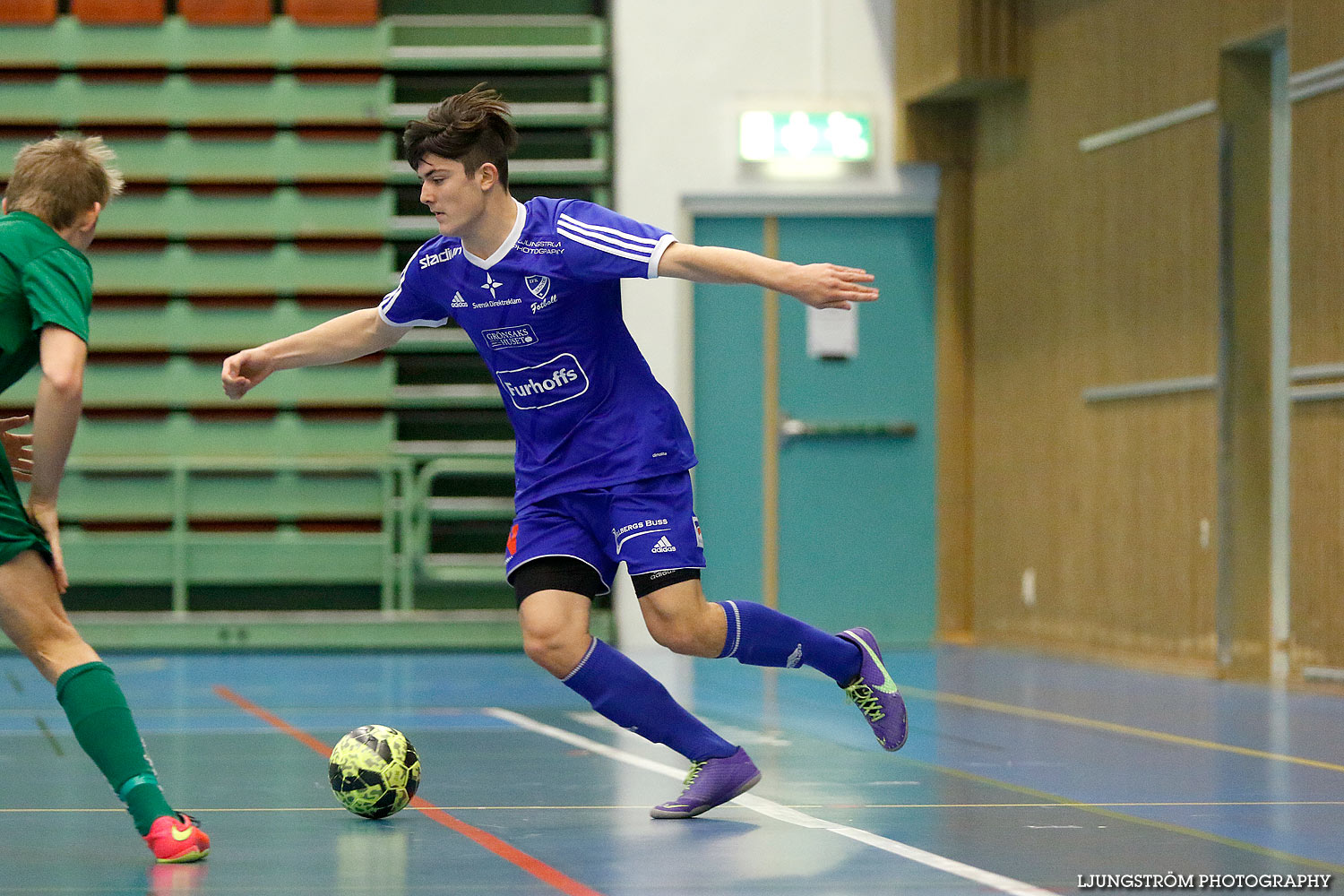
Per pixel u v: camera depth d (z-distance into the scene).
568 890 4.78
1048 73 15.91
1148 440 14.12
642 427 6.04
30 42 17.62
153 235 17.66
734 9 17.84
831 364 18.00
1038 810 6.45
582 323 5.97
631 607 17.44
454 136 5.84
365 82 17.78
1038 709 10.64
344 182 17.78
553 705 11.36
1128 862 5.27
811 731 9.37
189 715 10.66
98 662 5.37
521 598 6.11
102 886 4.86
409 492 17.23
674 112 17.86
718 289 17.89
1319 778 7.44
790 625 6.32
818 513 17.98
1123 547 14.55
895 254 18.08
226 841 5.71
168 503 17.52
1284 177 13.00
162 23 17.70
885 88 17.94
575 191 17.97
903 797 6.84
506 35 17.88
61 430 5.12
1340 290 11.47
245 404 17.59
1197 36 13.31
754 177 17.84
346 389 17.59
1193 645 13.40
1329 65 11.53
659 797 6.87
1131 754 8.32
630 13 17.86
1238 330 13.04
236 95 17.75
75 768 7.94
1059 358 15.73
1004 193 16.97
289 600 17.70
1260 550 13.09
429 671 14.70
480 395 17.67
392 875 5.02
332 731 9.64
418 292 6.30
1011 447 16.83
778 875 5.02
